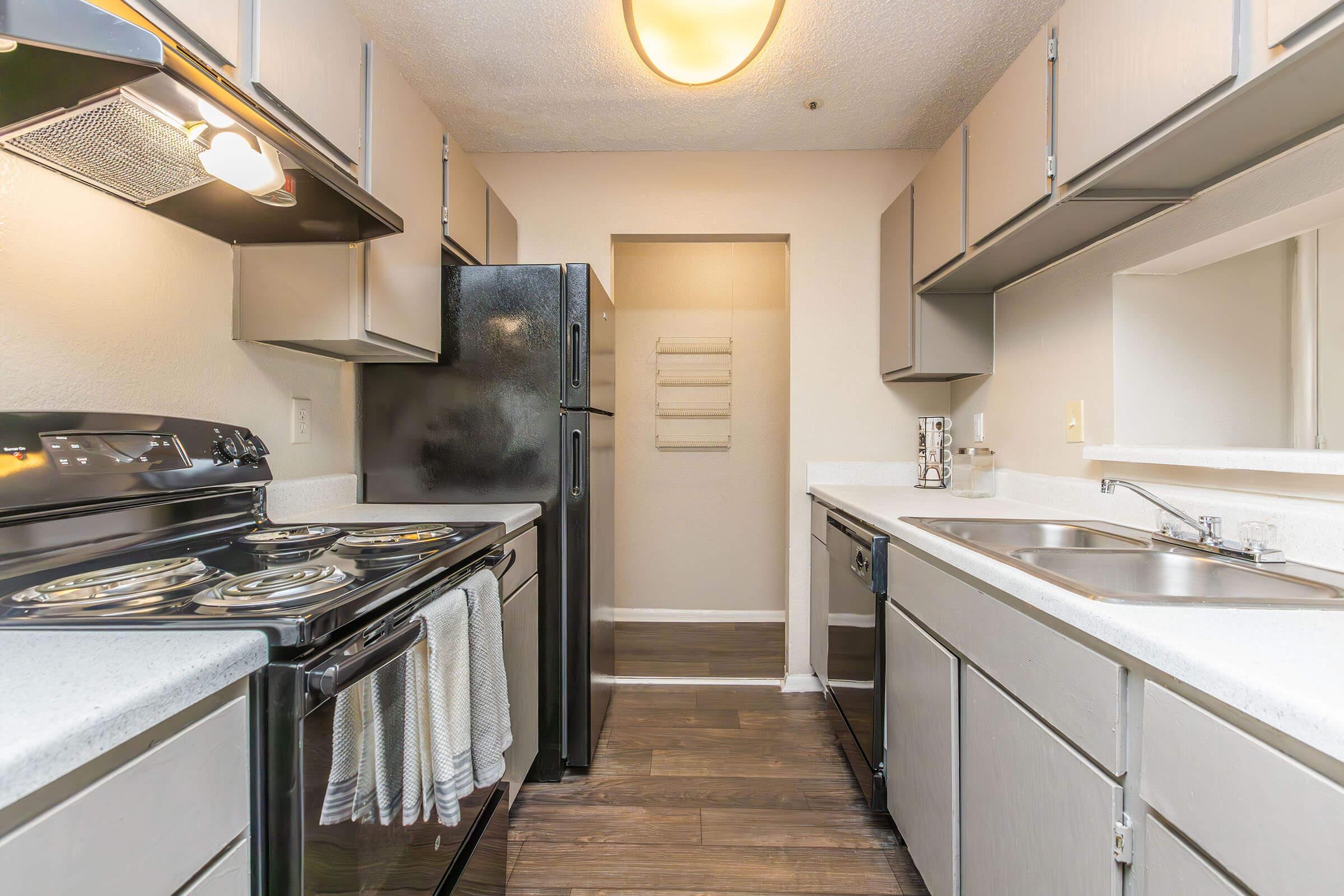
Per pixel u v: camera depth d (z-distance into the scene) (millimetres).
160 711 518
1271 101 942
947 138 2475
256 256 1382
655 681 2670
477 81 2066
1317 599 786
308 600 760
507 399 1884
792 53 1899
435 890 1012
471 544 1197
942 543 1233
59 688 505
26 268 950
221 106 782
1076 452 1719
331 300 1368
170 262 1216
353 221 1247
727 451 3531
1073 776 815
